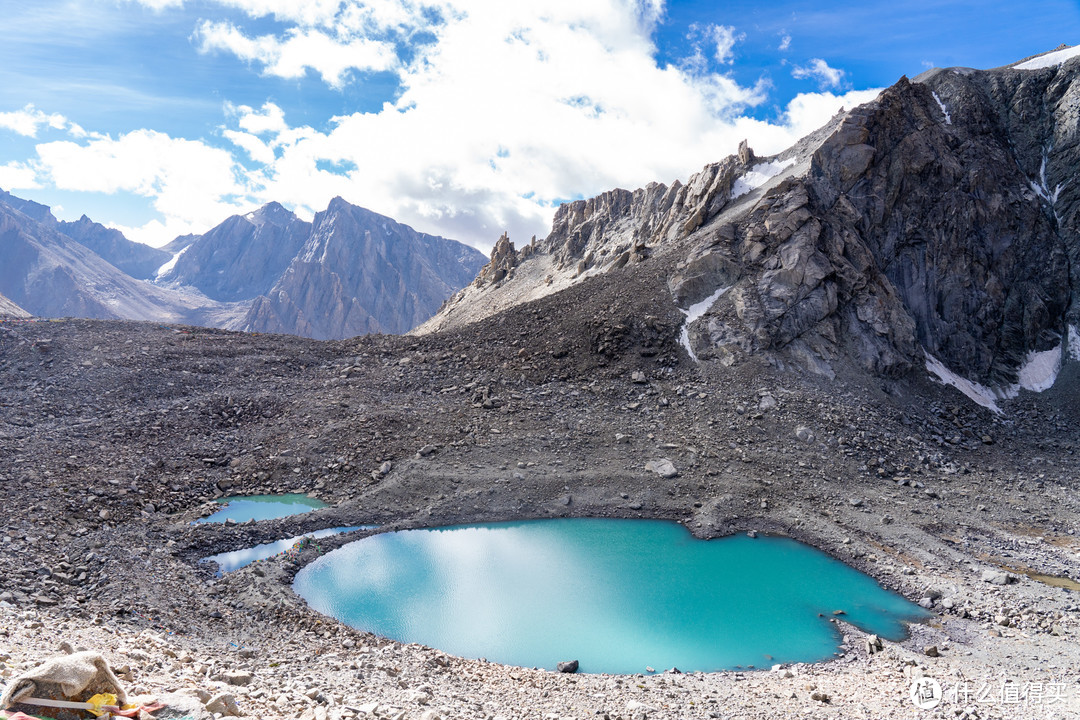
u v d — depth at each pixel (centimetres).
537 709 1711
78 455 4006
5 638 1298
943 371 6028
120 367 5478
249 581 2909
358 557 3422
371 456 4534
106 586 2519
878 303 6075
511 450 4666
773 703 1897
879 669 2364
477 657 2497
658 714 1719
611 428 4959
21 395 4878
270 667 1822
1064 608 2878
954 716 1756
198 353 6044
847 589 3225
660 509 4153
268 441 4666
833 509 4078
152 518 3572
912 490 4338
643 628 2777
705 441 4762
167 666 1345
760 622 2856
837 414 5103
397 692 1656
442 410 5228
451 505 4075
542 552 3581
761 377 5512
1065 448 5144
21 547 2747
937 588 3164
